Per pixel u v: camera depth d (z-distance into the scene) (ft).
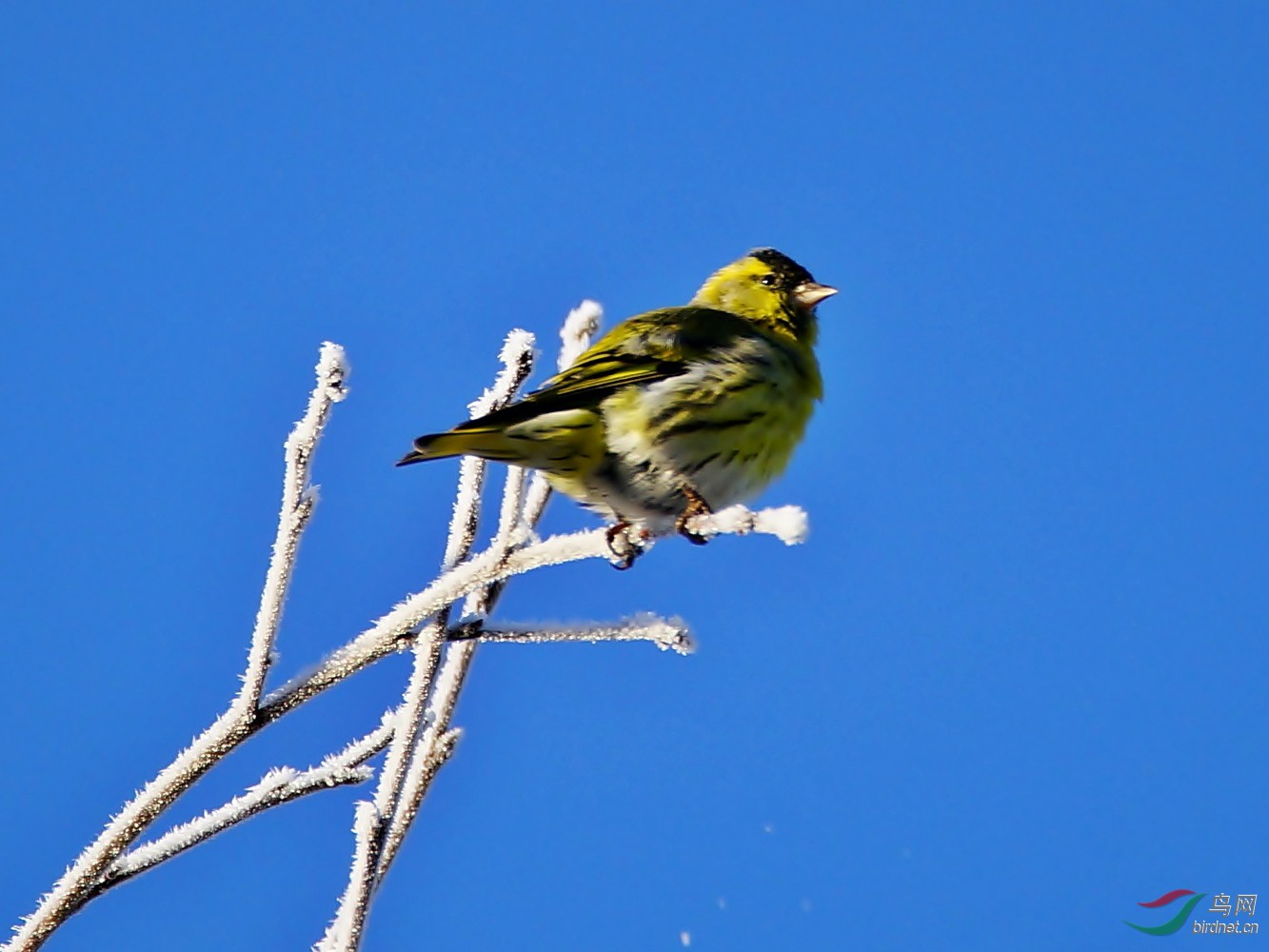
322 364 20.76
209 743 20.21
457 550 23.22
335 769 21.21
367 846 20.39
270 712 20.49
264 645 20.30
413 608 21.44
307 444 20.67
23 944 19.02
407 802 21.72
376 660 21.39
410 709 21.25
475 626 21.97
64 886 19.34
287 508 20.61
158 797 19.86
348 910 20.04
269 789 20.74
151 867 19.85
